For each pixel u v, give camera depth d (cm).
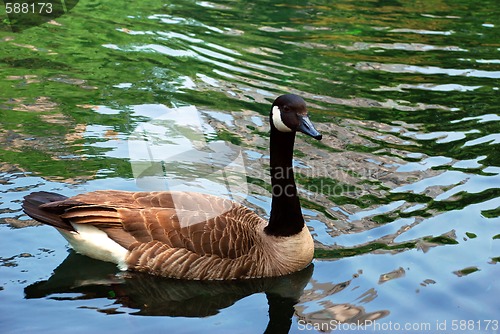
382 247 871
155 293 796
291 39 1523
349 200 970
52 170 1009
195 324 739
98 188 966
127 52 1435
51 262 830
